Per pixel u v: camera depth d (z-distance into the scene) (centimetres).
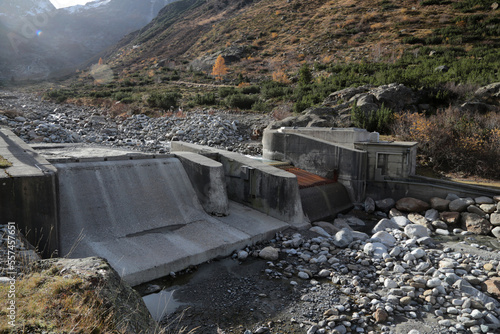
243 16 10562
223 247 809
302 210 1016
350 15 7669
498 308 586
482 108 1719
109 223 806
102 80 8375
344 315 572
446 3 6738
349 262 788
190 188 1011
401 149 1193
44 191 646
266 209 1036
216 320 559
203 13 14300
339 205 1200
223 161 1160
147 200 905
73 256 692
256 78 5909
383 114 1708
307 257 803
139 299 424
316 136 1394
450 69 2830
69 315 326
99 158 902
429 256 812
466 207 1062
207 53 8612
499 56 3494
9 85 7756
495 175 1234
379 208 1217
